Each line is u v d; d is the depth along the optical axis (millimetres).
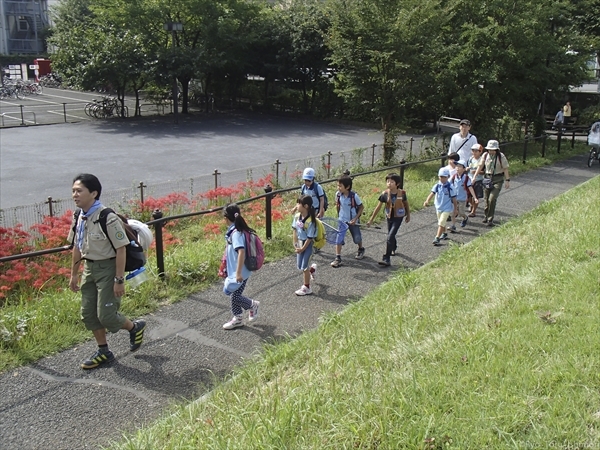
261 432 3521
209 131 29141
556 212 9617
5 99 41656
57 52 32656
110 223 4824
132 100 42656
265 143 25594
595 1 23453
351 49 17062
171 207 12500
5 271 8062
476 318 5180
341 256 8625
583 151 20969
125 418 4387
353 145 25359
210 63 32438
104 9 32531
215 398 4281
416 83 17250
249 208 11938
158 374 5082
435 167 17672
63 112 34125
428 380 4012
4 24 60250
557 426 3383
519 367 4090
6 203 14711
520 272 6426
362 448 3381
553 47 19719
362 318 5738
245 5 34469
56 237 8914
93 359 5145
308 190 8258
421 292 6348
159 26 32812
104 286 4945
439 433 3422
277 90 39156
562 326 4719
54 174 18359
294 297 6977
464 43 19125
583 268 6062
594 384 3801
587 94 31094
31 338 5551
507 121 21094
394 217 8094
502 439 3361
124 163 20344
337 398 3873
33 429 4227
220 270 6172
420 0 16406
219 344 5699
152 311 6453
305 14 33500
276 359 4969
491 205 10469
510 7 18812
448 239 9586
